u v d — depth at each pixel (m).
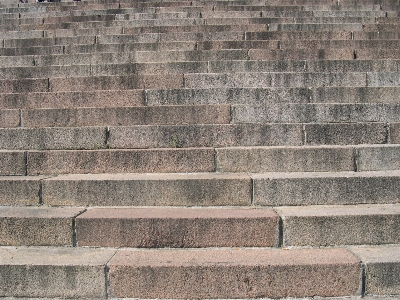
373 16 10.89
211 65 7.64
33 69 7.84
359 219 4.27
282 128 5.72
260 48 8.73
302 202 4.75
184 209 4.63
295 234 4.25
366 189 4.77
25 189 4.86
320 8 11.48
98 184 4.80
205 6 11.52
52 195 4.84
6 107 6.73
